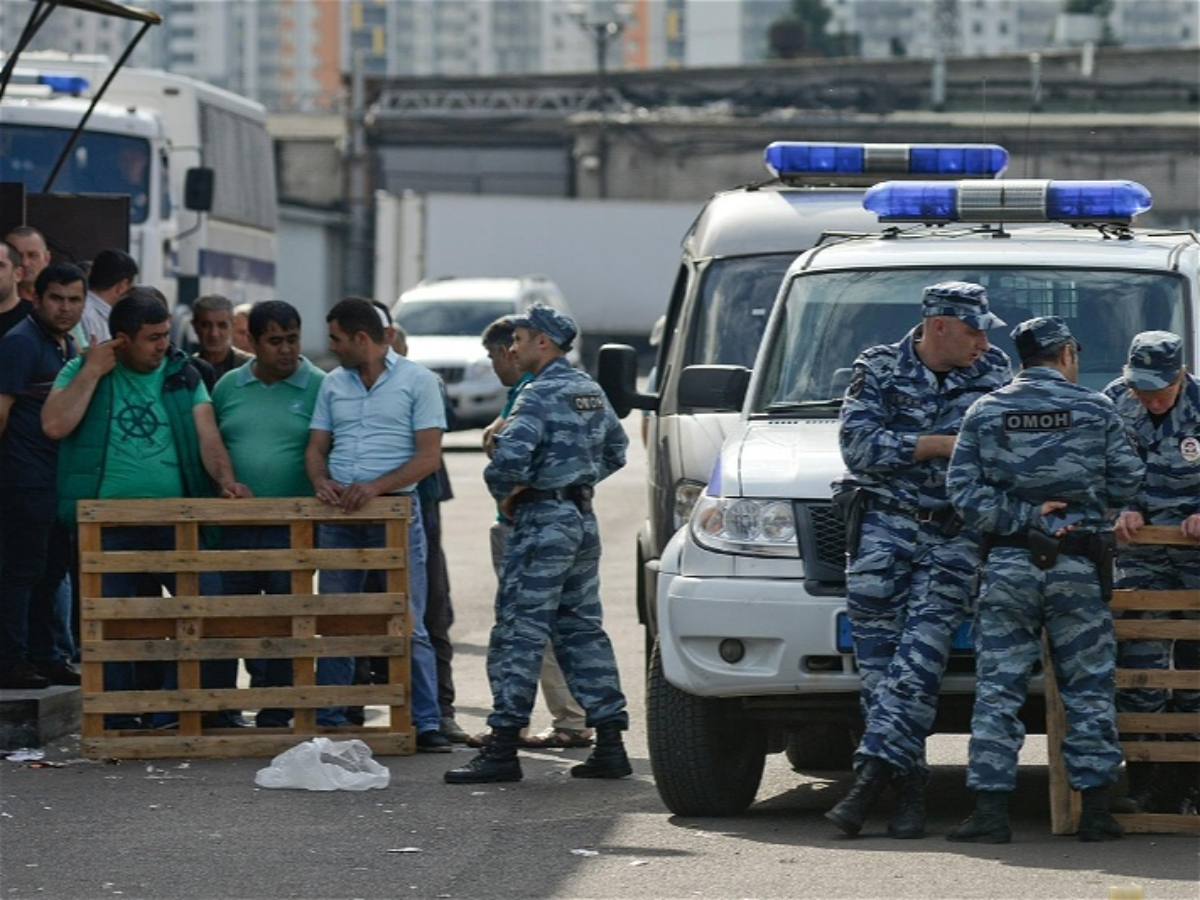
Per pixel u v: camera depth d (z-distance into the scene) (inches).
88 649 813.9
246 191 2502.5
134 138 1879.9
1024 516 630.5
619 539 1659.7
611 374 940.0
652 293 4124.0
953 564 647.1
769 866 619.2
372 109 5585.6
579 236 4094.5
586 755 844.0
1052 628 638.5
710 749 691.4
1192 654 677.9
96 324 951.0
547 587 764.0
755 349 944.9
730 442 722.8
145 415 835.4
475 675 1049.5
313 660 826.2
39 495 843.4
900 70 5403.5
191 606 818.2
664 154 5260.8
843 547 667.4
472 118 5511.8
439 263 4057.6
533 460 767.1
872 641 650.2
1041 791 759.7
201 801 729.0
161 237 1899.6
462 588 1378.0
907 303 767.1
